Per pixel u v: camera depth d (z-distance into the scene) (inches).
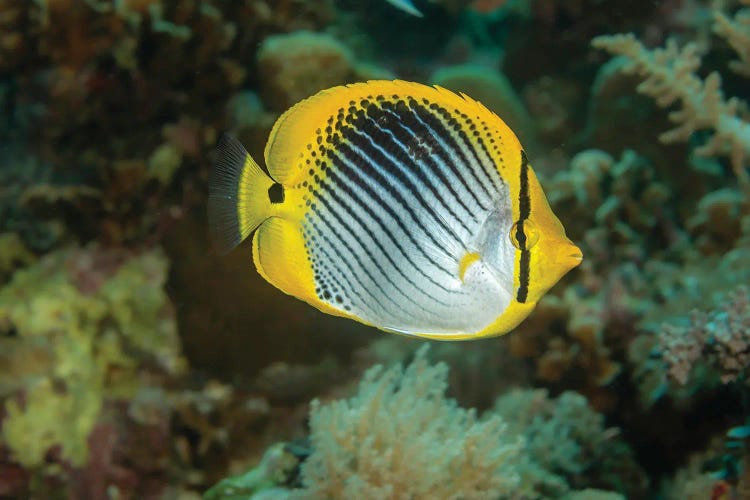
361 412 22.3
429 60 54.9
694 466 28.3
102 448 25.1
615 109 40.5
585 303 32.0
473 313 16.7
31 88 29.8
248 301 30.0
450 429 23.0
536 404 30.2
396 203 16.6
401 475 21.5
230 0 33.7
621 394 31.9
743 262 29.5
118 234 30.0
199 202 31.0
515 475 22.4
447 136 16.4
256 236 16.8
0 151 30.2
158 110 31.4
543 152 45.0
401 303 16.9
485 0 51.6
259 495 23.8
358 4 54.2
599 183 35.9
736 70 30.9
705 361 23.1
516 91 51.0
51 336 25.2
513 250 16.4
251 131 31.6
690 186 39.1
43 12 27.9
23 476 23.8
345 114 16.5
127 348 27.8
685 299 30.1
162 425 26.5
